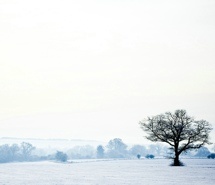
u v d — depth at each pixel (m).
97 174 62.16
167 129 89.50
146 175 58.47
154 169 75.62
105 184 44.56
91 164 112.62
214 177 53.44
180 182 46.31
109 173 64.50
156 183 45.19
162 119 90.12
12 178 54.69
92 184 44.59
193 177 53.62
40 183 46.25
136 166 91.50
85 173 65.31
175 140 89.56
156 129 90.00
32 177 56.47
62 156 166.38
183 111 88.81
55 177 56.12
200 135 87.12
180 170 70.81
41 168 88.62
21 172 70.56
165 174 60.09
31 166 103.75
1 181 49.47
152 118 90.69
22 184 45.12
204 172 64.12
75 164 116.62
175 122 88.81
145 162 127.38
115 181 48.34
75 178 53.81
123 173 63.88
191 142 88.25
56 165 110.12
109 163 119.25
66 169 80.94
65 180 50.44
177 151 90.50
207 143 87.56
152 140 91.06
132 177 54.62
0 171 74.81
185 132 88.12
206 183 44.91
